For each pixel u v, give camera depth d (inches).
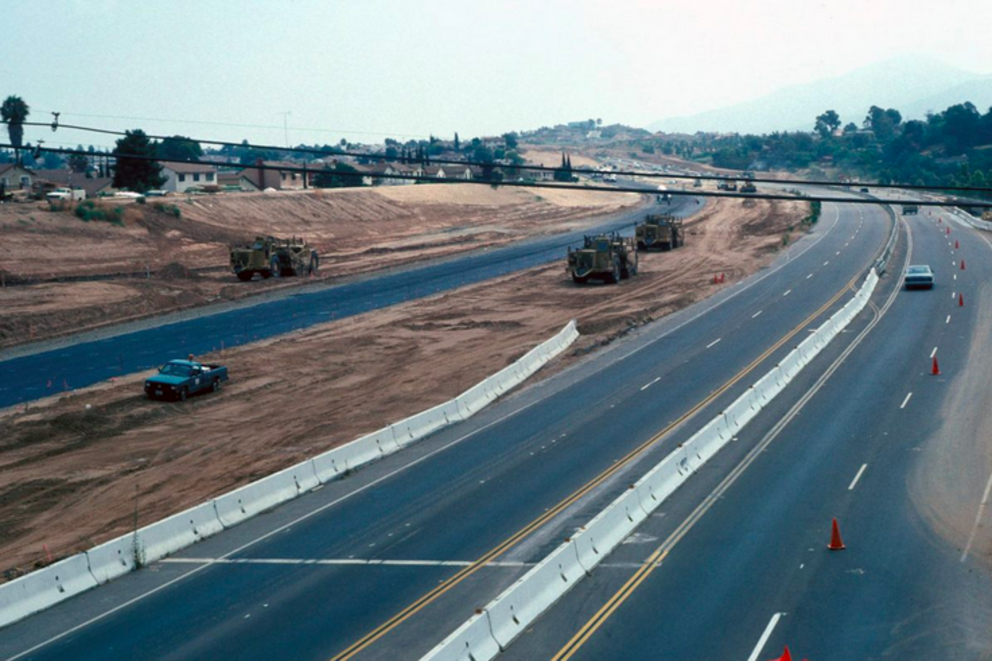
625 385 1847.9
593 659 789.9
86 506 1268.5
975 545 1037.2
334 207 5369.1
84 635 865.5
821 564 987.3
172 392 1801.2
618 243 3420.3
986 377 1815.9
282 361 2169.0
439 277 3553.2
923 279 2886.3
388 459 1441.9
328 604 913.5
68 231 3710.6
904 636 823.7
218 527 1151.6
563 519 1128.8
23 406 1774.1
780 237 4539.9
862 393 1736.0
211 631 861.8
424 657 731.4
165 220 4197.8
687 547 1044.5
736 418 1540.4
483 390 1779.0
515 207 6732.3
